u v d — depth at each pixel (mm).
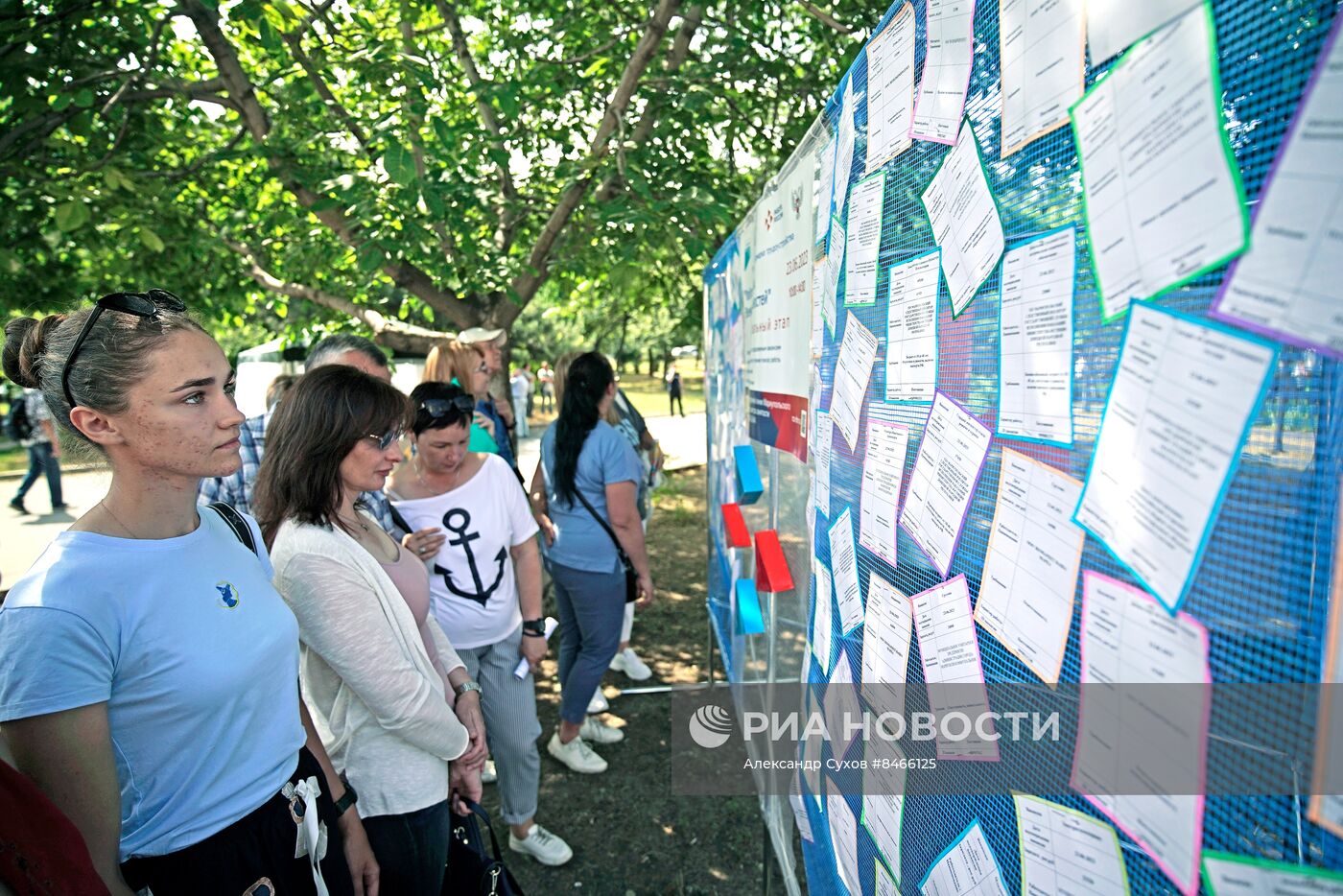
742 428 2936
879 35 1226
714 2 4418
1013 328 812
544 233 5133
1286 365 473
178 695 1178
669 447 13805
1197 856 568
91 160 3957
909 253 1106
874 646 1294
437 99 4879
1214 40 517
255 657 1282
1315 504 461
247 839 1272
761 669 2654
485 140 4238
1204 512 541
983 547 894
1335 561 450
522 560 2551
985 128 868
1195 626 556
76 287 4895
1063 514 726
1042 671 772
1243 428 505
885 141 1205
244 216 5691
